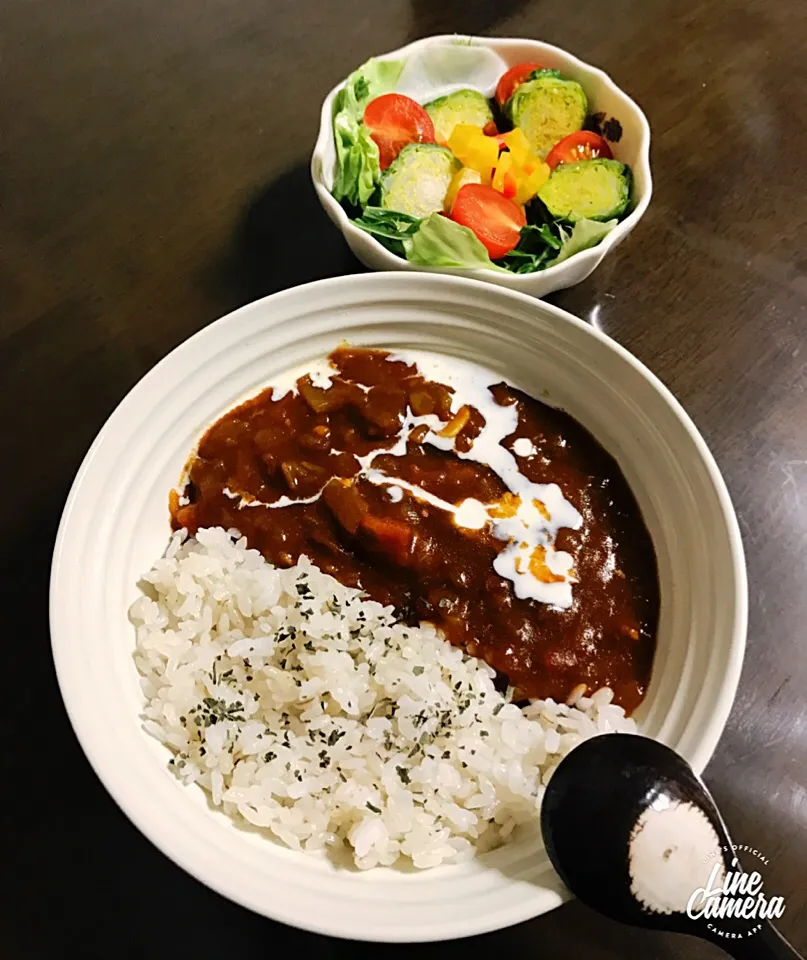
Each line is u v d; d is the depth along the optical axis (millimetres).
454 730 239
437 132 342
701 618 236
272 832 215
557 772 210
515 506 268
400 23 406
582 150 332
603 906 194
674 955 224
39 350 313
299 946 224
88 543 230
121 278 330
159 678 233
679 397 307
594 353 264
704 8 412
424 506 265
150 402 248
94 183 356
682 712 224
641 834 195
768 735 250
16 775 241
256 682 244
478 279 287
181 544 261
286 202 349
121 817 237
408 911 192
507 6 412
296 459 272
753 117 377
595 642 254
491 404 283
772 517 286
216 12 412
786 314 326
